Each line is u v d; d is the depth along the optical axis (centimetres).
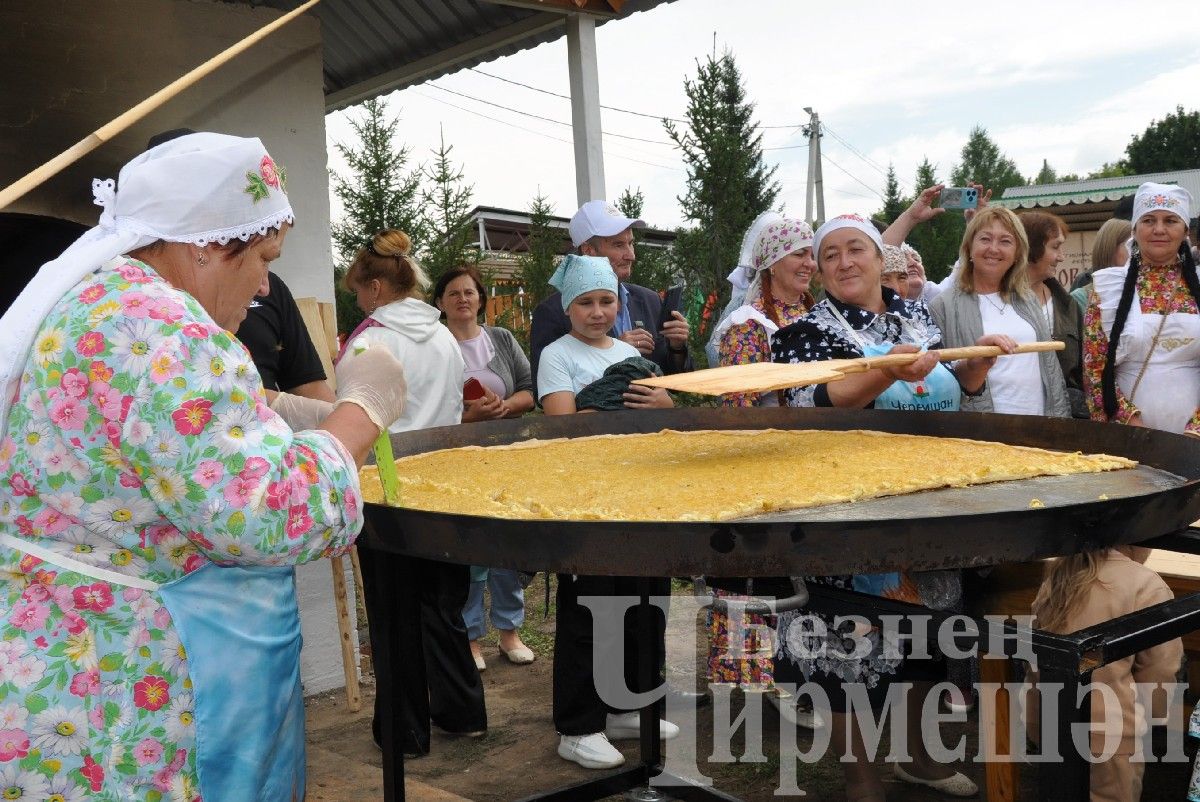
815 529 147
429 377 383
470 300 479
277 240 168
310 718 407
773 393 352
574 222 467
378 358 177
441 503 207
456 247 845
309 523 152
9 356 147
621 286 461
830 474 225
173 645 155
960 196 480
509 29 541
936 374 309
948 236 2489
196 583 157
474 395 429
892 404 310
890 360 245
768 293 381
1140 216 399
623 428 316
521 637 505
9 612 152
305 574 426
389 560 215
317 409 207
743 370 243
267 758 166
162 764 154
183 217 155
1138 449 240
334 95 691
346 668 411
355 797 321
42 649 150
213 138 162
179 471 144
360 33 577
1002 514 151
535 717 402
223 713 158
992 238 384
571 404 383
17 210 362
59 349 146
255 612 164
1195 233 476
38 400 147
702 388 220
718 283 830
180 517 147
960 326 391
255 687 162
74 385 145
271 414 157
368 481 241
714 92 865
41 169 134
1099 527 159
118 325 145
